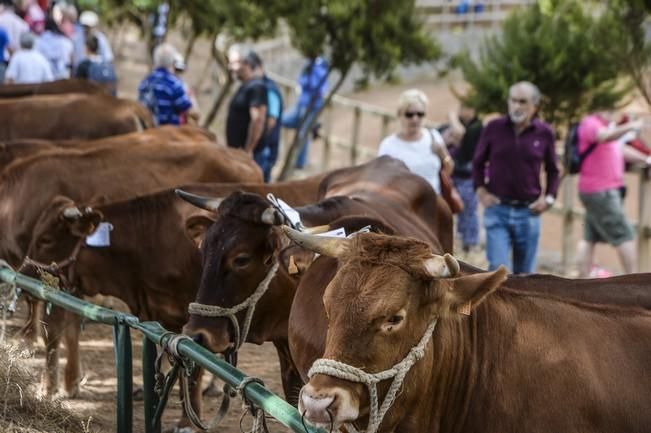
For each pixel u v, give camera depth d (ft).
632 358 13.33
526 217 29.73
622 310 13.98
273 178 53.47
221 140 61.62
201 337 18.75
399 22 42.14
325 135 57.16
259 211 18.84
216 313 18.79
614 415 12.97
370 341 12.10
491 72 39.17
